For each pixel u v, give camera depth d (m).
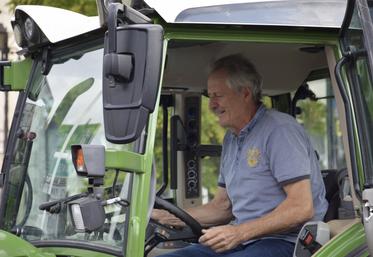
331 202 5.42
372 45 4.33
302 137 5.04
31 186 4.98
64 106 4.87
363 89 4.41
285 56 5.35
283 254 4.92
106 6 4.37
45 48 5.05
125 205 4.23
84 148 4.02
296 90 6.23
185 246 5.65
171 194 6.30
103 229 4.32
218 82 5.19
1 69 5.39
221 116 5.22
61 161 4.77
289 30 4.57
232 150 5.30
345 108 4.44
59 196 4.71
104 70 3.91
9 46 10.41
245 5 4.48
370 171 4.35
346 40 4.56
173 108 6.30
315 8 4.58
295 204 4.84
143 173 4.23
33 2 8.70
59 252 4.50
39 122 5.05
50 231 4.63
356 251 4.51
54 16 4.98
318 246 4.66
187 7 4.37
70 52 4.91
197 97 6.32
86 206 4.12
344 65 4.50
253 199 5.04
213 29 4.45
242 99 5.17
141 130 3.87
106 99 3.91
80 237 4.43
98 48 4.71
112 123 3.89
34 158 5.02
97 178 4.07
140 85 3.86
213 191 11.12
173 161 6.22
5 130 13.14
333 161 8.52
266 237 4.99
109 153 4.26
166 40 4.37
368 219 4.18
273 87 6.16
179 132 6.24
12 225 5.04
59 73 4.96
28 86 5.22
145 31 3.87
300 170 4.89
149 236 4.96
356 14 4.44
